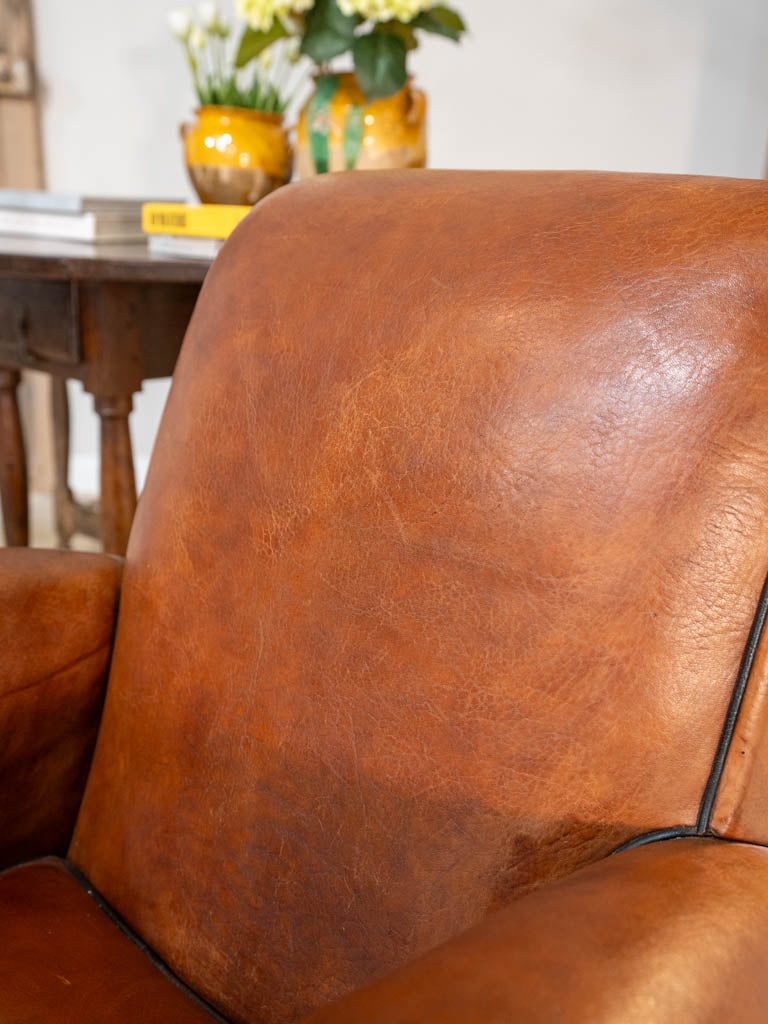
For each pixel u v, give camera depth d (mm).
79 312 1346
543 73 2334
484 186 639
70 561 768
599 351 533
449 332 592
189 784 661
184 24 1433
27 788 736
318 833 594
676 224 540
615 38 2260
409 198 663
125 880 680
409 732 565
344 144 1338
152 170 2627
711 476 492
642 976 343
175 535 705
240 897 621
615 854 464
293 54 1398
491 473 557
